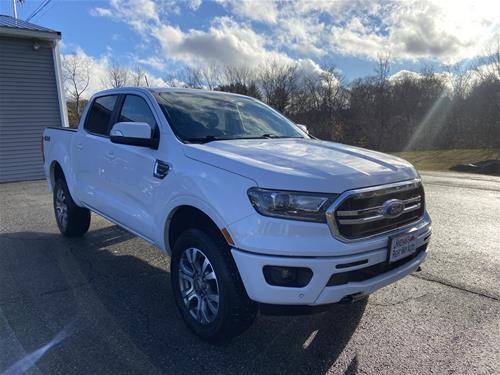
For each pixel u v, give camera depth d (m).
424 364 2.88
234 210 2.72
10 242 5.65
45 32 12.77
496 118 31.72
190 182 3.07
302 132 4.62
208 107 4.18
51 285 4.18
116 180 4.17
